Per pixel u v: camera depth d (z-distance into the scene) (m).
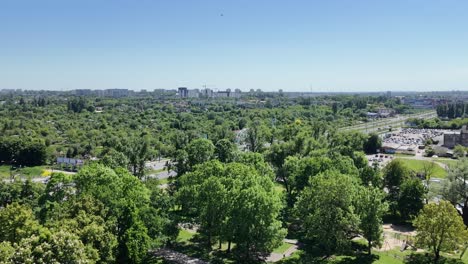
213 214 91.19
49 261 53.97
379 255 97.19
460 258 96.19
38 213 87.50
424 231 93.25
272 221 87.12
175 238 97.88
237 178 101.88
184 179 114.12
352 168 138.00
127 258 76.19
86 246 62.41
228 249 93.88
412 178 137.88
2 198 118.00
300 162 143.50
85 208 74.38
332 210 91.06
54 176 93.94
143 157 169.75
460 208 131.25
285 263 90.00
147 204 87.12
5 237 66.50
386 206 95.38
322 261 92.31
